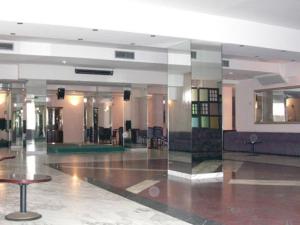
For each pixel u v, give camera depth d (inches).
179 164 378.0
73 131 931.3
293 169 434.3
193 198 273.1
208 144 370.3
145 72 660.1
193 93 362.0
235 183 337.7
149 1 313.3
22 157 584.1
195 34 345.4
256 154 643.5
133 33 323.3
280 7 328.5
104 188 313.4
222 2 314.5
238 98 727.1
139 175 388.2
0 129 864.9
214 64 369.1
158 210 236.7
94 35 332.5
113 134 855.1
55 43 456.1
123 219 214.7
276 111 649.0
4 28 306.5
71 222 208.7
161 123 944.9
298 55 434.0
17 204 252.5
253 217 220.1
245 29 372.8
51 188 312.2
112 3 310.3
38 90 626.5
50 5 291.0
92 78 620.7
